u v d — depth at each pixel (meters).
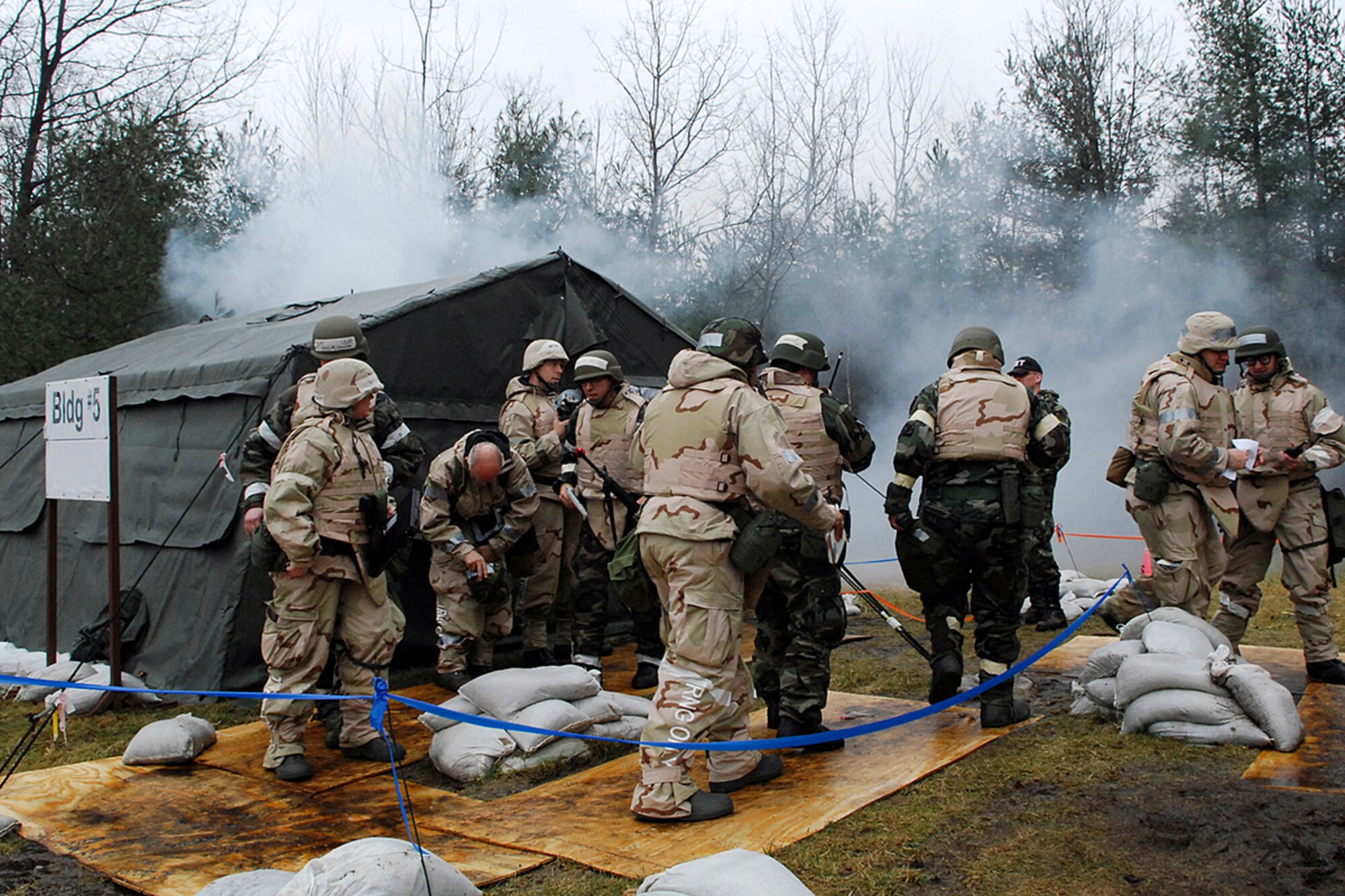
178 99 18.94
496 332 7.40
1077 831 3.58
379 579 4.86
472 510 5.94
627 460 6.29
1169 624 5.00
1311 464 5.54
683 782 3.86
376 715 3.41
